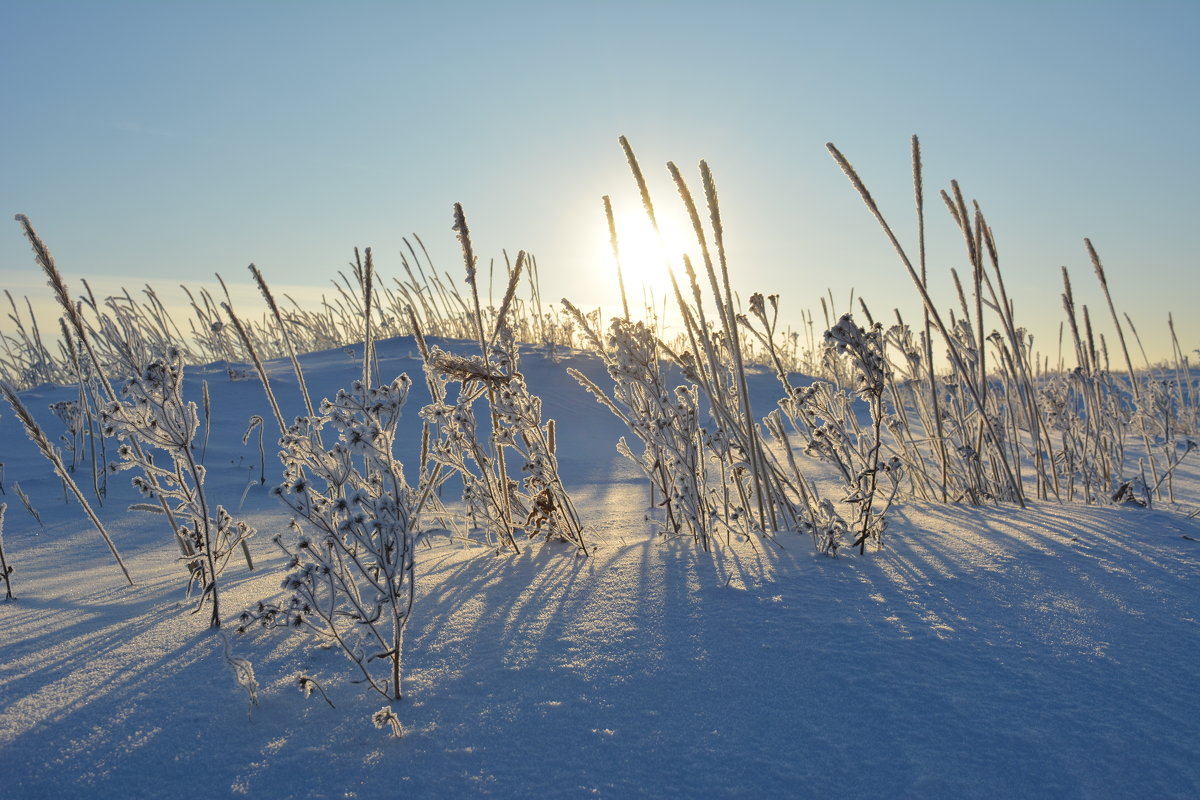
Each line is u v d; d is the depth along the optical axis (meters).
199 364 11.31
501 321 3.29
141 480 3.00
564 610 2.34
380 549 1.84
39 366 9.96
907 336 4.69
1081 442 5.26
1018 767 1.46
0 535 3.02
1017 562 2.69
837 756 1.50
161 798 1.42
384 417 2.72
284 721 1.70
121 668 2.02
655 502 5.14
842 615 2.20
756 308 3.53
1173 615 2.16
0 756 1.57
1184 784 1.40
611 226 3.27
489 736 1.61
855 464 3.48
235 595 2.77
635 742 1.57
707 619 2.21
